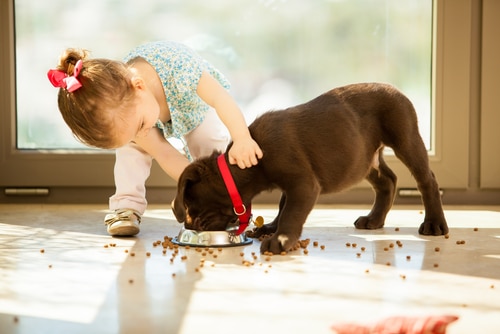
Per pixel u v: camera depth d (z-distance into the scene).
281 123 3.12
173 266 2.65
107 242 3.22
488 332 1.81
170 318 1.95
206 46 4.78
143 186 3.56
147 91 3.06
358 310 2.01
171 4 4.76
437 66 4.64
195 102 3.45
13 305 2.10
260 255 2.87
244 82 4.80
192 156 3.72
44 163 4.75
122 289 2.28
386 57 4.75
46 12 4.77
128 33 4.78
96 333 1.83
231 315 1.97
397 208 4.47
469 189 4.71
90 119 2.91
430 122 4.73
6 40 4.71
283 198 3.40
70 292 2.25
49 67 4.80
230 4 4.75
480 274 2.47
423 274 2.48
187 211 3.16
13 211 4.35
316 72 4.79
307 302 2.10
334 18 4.75
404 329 1.71
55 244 3.16
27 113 4.80
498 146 4.65
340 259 2.77
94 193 4.79
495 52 4.61
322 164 3.13
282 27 4.77
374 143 3.40
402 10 4.72
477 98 4.67
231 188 3.03
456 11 4.61
